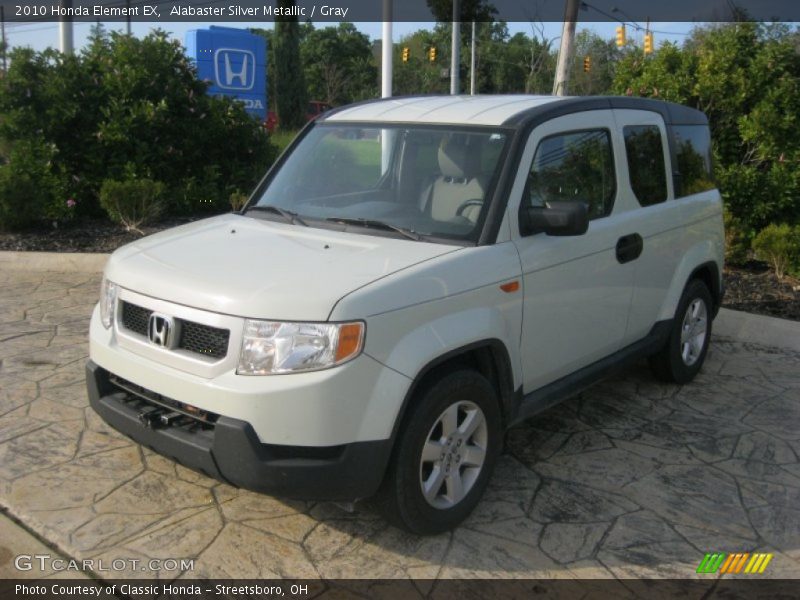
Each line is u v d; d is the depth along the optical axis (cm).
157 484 408
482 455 385
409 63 4603
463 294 361
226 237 408
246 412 317
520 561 356
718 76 924
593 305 453
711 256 579
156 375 345
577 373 460
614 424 511
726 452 474
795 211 930
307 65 5725
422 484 354
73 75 1063
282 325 320
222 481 333
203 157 1150
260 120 1220
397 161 440
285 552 355
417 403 345
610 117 484
